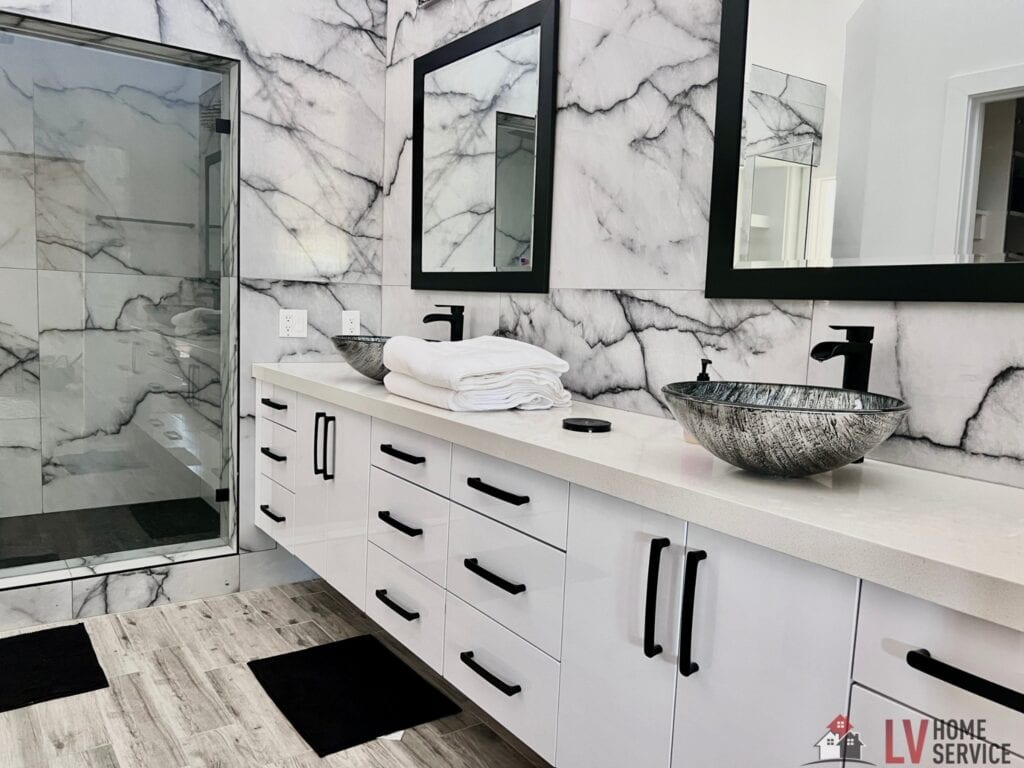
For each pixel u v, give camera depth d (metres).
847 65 1.49
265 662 2.26
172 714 1.96
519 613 1.54
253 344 2.79
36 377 2.46
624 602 1.29
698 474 1.26
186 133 2.65
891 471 1.37
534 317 2.30
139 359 2.63
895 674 0.92
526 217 2.29
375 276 3.05
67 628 2.45
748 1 1.66
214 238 2.74
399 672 2.24
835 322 1.54
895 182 1.41
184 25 2.54
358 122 2.95
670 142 1.86
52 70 2.40
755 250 1.67
